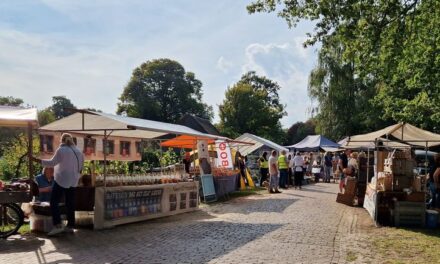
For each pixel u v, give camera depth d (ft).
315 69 137.18
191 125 186.29
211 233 32.14
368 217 42.47
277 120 219.61
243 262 23.59
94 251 25.88
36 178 36.22
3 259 23.79
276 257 24.89
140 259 24.00
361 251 27.14
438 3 39.01
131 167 57.77
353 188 52.34
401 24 39.58
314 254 25.90
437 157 46.34
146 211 38.11
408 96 92.63
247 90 215.10
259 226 35.53
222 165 72.08
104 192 33.50
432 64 54.24
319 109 137.28
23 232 31.89
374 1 38.91
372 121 129.80
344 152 100.53
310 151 119.14
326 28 41.29
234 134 204.74
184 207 43.96
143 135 49.32
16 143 67.05
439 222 36.83
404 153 42.45
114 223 34.32
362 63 43.14
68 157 30.37
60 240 29.07
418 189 38.60
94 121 37.14
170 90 263.70
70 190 30.89
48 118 196.13
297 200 57.21
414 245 29.27
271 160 69.15
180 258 24.30
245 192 69.46
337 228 35.47
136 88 260.01
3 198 29.09
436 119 80.12
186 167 66.23
